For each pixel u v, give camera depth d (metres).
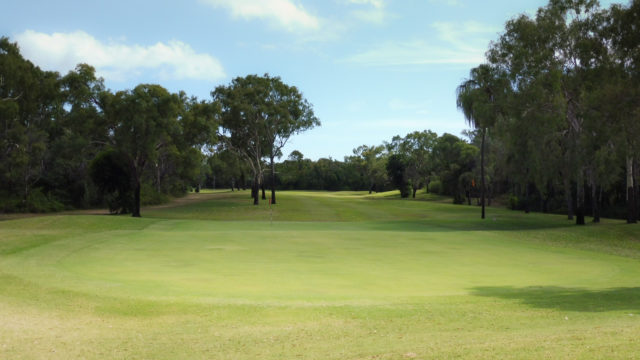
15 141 48.94
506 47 35.53
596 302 9.01
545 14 34.12
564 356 4.83
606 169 36.25
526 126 34.59
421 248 20.47
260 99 58.25
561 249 21.39
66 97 43.00
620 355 4.80
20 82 46.56
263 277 12.45
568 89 34.53
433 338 6.11
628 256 19.08
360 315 7.68
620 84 28.73
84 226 29.16
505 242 23.83
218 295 9.61
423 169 102.19
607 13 32.31
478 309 8.20
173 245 20.33
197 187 118.19
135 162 44.16
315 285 11.27
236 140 65.81
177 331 6.69
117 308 8.21
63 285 10.49
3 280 11.12
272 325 7.03
